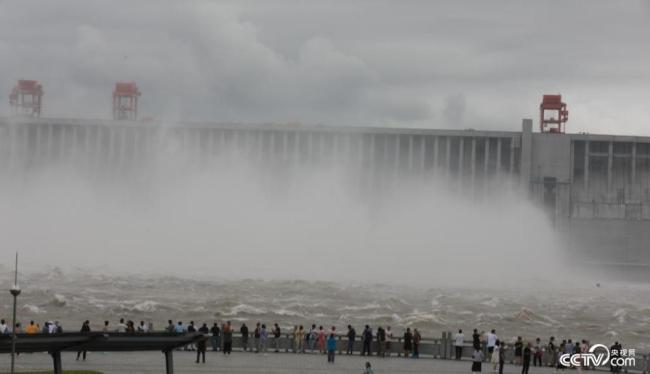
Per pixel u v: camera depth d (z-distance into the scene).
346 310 123.56
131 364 70.31
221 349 82.56
